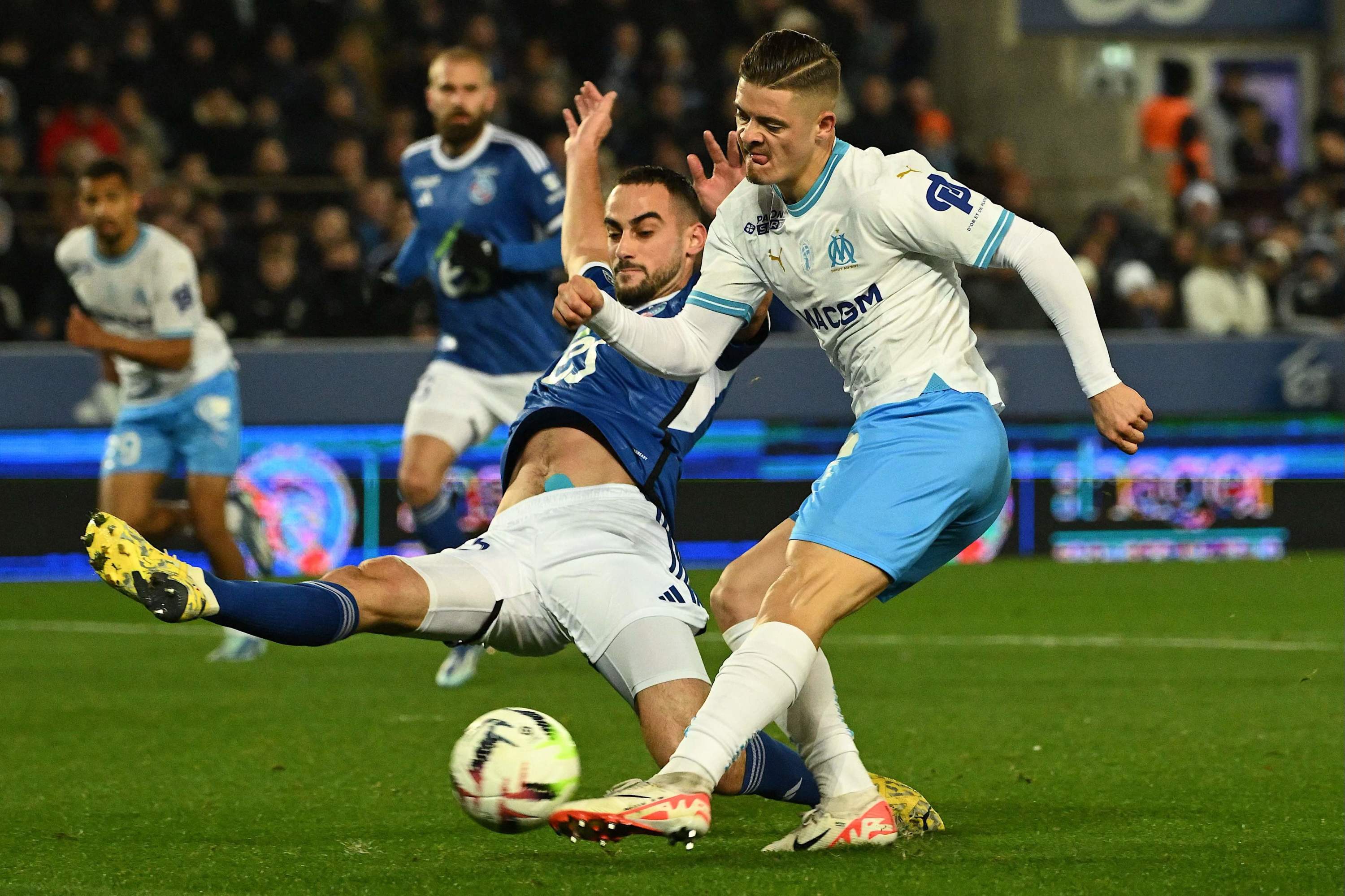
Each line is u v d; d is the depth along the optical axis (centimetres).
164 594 1266
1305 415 5069
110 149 5041
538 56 5684
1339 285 5516
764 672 1347
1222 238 5416
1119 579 4366
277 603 1341
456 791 1383
